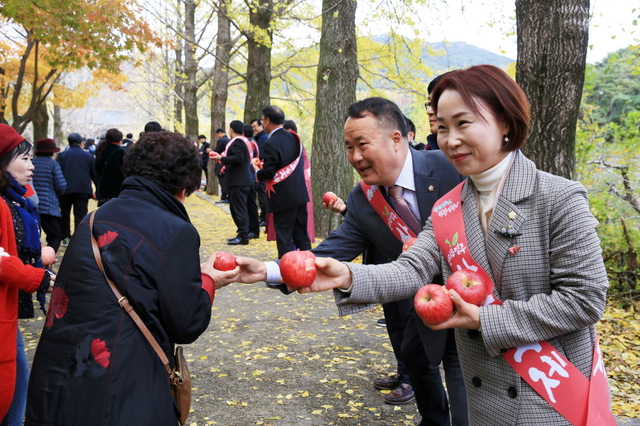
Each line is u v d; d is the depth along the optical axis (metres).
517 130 1.53
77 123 46.50
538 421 1.52
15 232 2.62
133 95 31.62
